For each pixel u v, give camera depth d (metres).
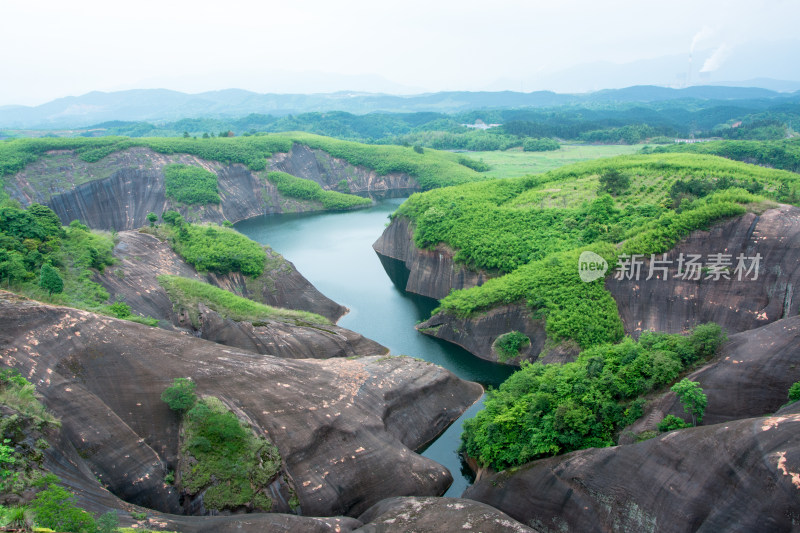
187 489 33.88
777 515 25.48
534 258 70.69
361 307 80.75
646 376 39.41
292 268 80.94
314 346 58.16
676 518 28.62
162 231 78.94
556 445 37.19
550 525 33.88
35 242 59.34
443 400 51.56
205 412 36.75
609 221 73.94
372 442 41.25
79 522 24.38
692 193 77.81
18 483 26.66
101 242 66.06
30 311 39.66
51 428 31.05
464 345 65.56
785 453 26.52
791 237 54.66
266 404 40.47
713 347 39.78
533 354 59.97
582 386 39.72
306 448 38.44
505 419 40.06
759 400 35.50
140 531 26.77
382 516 33.72
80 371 38.25
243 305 62.75
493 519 32.47
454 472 43.94
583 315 58.12
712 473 28.48
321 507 36.28
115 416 35.66
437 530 31.64
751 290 55.06
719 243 58.34
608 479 32.38
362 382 47.06
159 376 39.81
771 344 37.75
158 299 61.56
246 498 34.03
